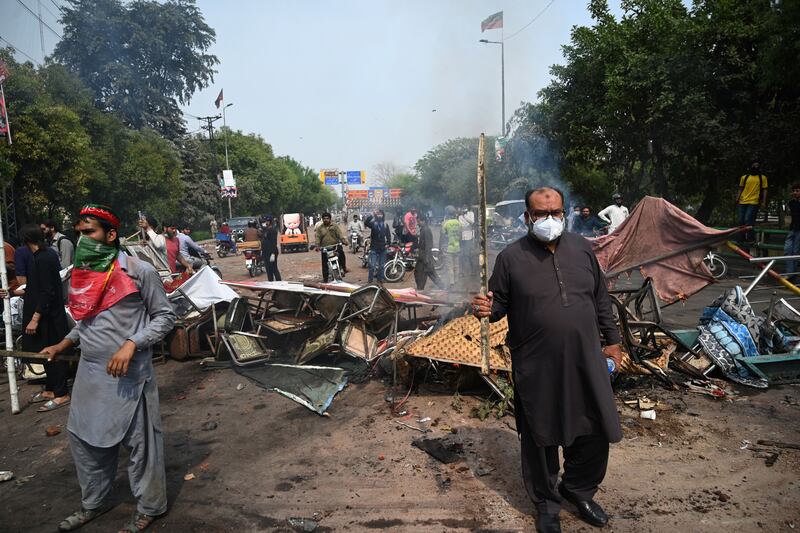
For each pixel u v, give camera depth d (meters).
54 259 5.11
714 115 14.95
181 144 45.44
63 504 3.29
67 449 4.12
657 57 15.26
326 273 11.70
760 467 3.28
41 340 5.07
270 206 62.72
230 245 24.39
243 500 3.19
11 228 18.03
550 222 2.50
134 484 2.90
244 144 58.31
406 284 12.32
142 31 41.91
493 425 4.04
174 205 33.59
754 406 4.18
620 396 4.47
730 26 14.20
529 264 2.62
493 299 2.76
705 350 4.83
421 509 3.00
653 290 4.98
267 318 6.64
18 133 17.62
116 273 2.72
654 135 17.22
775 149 13.59
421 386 4.91
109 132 27.94
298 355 5.75
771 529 2.68
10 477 3.65
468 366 4.58
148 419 2.87
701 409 4.16
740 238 11.86
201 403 4.90
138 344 2.67
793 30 11.25
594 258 2.68
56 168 19.14
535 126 22.70
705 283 5.70
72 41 40.06
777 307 5.57
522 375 2.62
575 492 2.77
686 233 5.64
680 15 16.23
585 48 18.06
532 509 2.94
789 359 4.68
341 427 4.18
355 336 5.64
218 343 6.15
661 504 2.93
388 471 3.45
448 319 5.57
